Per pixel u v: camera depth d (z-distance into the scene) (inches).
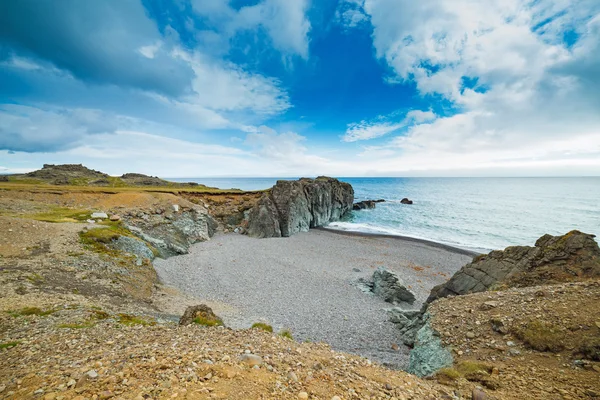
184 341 438.9
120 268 1221.7
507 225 3002.0
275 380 292.2
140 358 327.9
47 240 1277.1
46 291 806.5
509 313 573.3
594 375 357.1
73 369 295.7
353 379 332.8
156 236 2010.3
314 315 1115.9
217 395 239.1
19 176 4635.8
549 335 461.1
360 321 1081.4
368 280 1524.4
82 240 1368.1
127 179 5305.1
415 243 2439.7
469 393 354.3
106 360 326.0
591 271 727.1
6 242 1168.8
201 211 2598.4
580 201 4650.6
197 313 698.8
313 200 3302.2
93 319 632.4
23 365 327.6
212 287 1366.9
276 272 1624.0
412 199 5733.3
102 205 2348.7
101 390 236.7
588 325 450.6
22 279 850.8
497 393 348.5
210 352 359.9
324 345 533.6
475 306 657.0
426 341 619.5
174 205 2541.8
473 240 2529.5
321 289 1406.3
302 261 1870.1
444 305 722.2
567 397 321.7
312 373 330.6
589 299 522.0
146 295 1089.4
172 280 1403.8
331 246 2315.5
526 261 844.6
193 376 270.5
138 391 233.9
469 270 958.4
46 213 1900.8
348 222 3592.5
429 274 1723.7
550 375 378.9
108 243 1461.6
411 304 1300.4
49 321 581.3
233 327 898.7
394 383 344.8
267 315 1084.5
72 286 912.3
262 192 3764.8
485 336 541.0
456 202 5049.2
